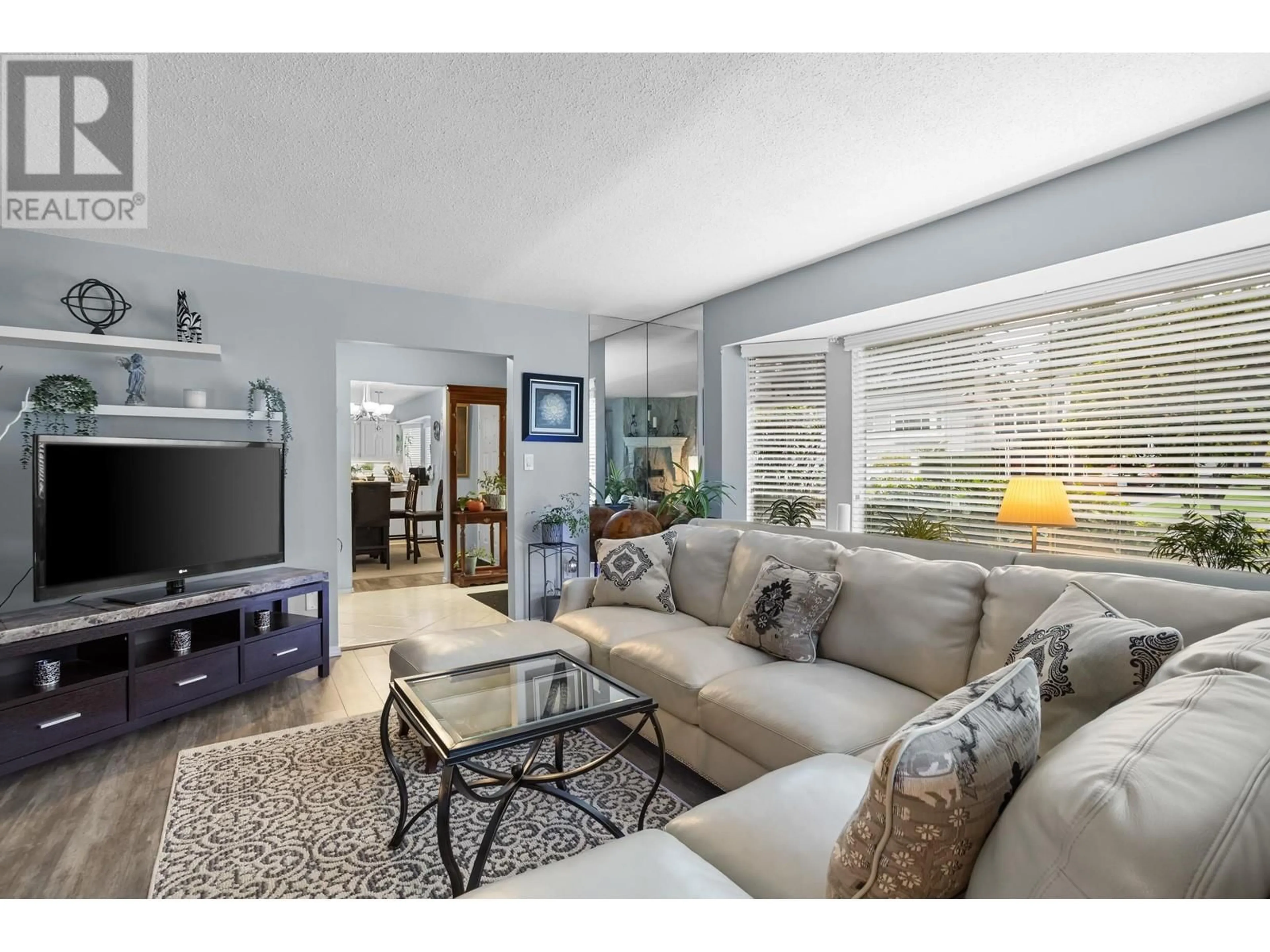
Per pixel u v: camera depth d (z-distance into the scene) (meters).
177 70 1.85
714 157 2.44
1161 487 3.05
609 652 2.73
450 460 6.39
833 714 1.85
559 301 4.63
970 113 2.17
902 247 3.41
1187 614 1.57
